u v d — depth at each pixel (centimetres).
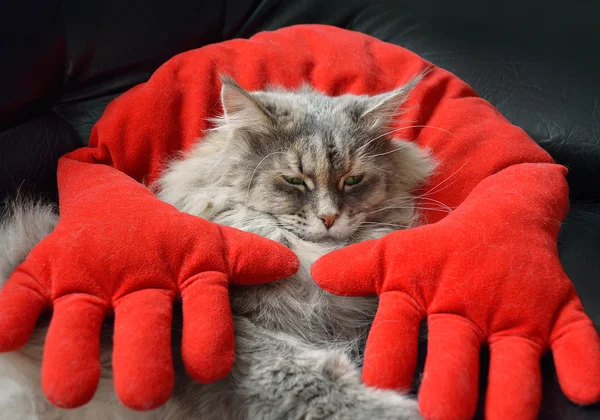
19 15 51
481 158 49
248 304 44
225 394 40
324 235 48
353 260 41
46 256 39
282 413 39
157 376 36
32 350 40
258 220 47
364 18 69
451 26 67
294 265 42
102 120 52
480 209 42
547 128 60
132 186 44
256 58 56
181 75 54
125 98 53
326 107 50
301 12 67
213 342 37
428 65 57
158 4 59
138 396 35
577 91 62
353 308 46
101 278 39
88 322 37
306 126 48
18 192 49
